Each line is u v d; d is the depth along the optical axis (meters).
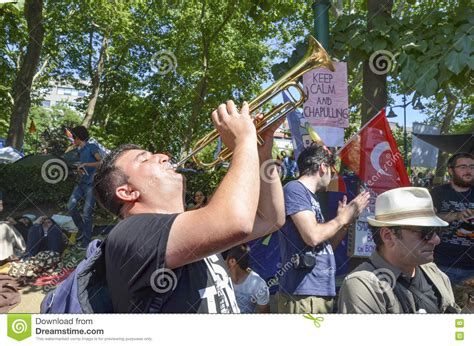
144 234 1.14
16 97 3.85
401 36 3.16
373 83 3.41
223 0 4.34
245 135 1.16
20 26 5.04
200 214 1.09
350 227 3.10
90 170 3.87
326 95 3.11
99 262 1.22
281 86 1.73
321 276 2.25
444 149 3.68
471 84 3.24
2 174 3.72
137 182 1.34
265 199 1.50
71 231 3.87
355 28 3.30
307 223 2.19
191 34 4.36
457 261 2.73
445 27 3.04
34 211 3.84
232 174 1.10
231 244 1.07
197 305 1.22
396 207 1.80
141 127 4.35
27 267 3.49
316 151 2.38
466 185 2.87
